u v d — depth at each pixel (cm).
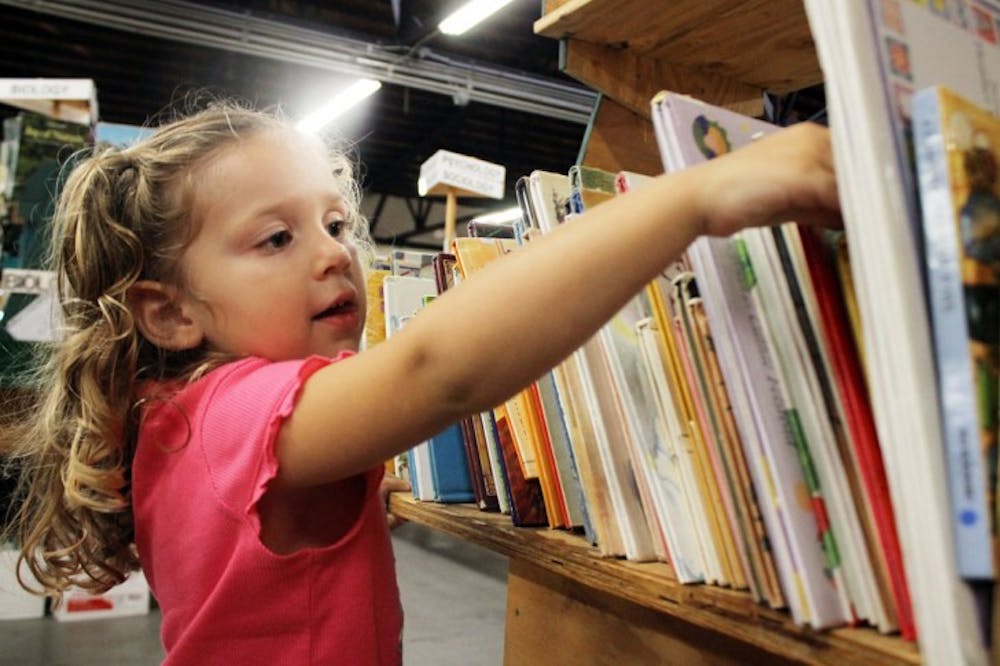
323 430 50
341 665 59
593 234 43
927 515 33
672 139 51
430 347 45
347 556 62
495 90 531
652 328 58
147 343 72
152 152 70
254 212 66
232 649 57
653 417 59
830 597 43
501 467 86
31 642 236
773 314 46
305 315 67
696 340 51
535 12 482
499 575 306
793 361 45
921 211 35
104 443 68
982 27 46
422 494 102
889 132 35
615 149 95
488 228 104
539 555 72
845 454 45
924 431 33
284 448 52
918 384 33
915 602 34
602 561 63
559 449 75
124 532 78
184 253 67
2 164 219
